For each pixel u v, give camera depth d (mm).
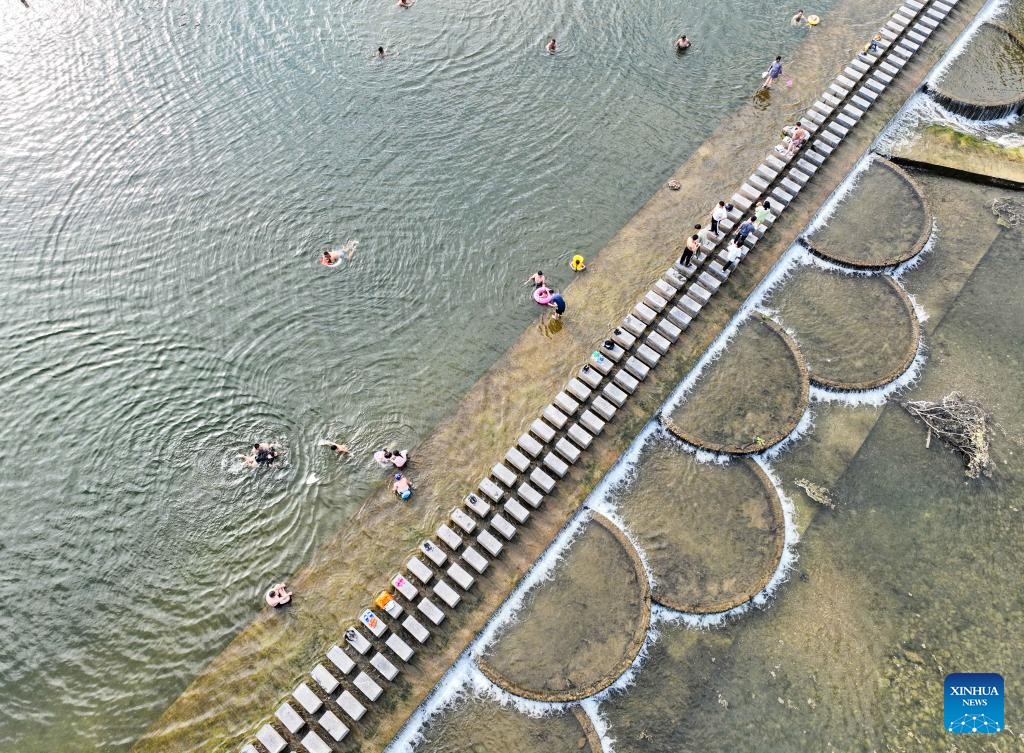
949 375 27781
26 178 34906
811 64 37281
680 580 23703
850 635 22875
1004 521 24750
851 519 24859
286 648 22781
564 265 31047
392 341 29375
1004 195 32312
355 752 20938
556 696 21656
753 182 32406
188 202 33781
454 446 26531
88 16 41062
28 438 27703
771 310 29703
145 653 23062
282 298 30734
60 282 31703
